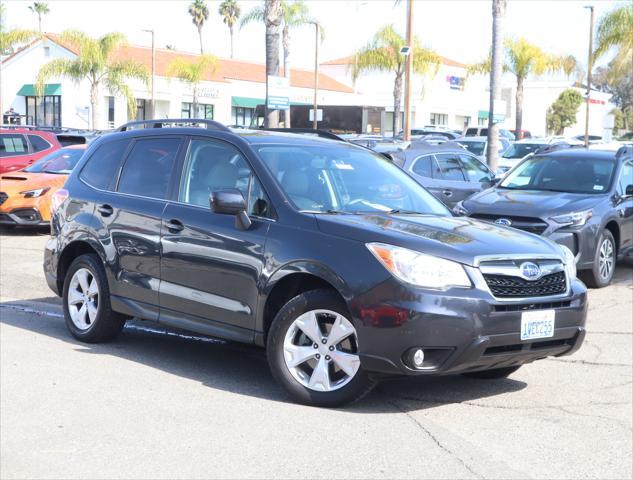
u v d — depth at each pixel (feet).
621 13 128.36
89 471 15.30
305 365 19.34
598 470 16.03
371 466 15.76
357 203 21.47
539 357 19.77
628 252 39.91
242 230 20.48
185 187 22.56
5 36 144.46
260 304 19.99
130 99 153.69
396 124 157.07
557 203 36.91
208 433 17.30
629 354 25.50
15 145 64.90
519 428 18.35
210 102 187.62
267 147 21.84
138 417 18.22
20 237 51.98
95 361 22.79
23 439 16.85
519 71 159.74
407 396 20.52
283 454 16.24
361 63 156.97
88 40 148.46
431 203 23.21
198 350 24.57
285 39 163.84
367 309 18.06
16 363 22.38
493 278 18.65
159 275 22.41
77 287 25.18
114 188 24.49
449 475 15.47
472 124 235.40
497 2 77.46
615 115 293.84
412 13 78.79
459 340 17.93
